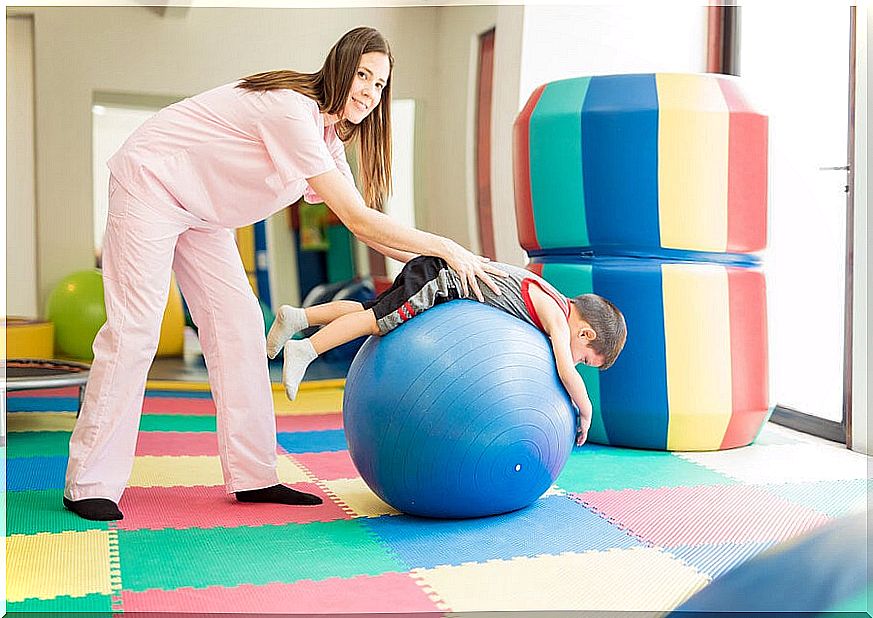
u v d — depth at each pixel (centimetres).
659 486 305
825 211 420
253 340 276
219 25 686
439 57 691
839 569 216
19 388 379
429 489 249
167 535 246
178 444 372
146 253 254
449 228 671
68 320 613
